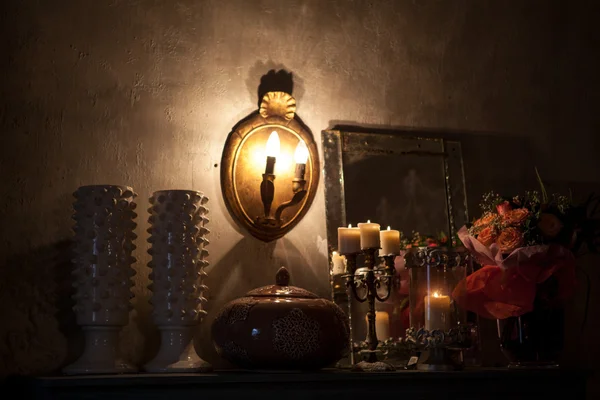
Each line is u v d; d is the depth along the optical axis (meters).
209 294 2.25
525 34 2.91
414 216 2.55
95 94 2.19
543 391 2.18
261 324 1.96
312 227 2.41
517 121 2.84
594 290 2.86
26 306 2.04
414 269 2.26
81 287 1.98
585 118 2.96
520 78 2.87
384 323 2.36
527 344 2.30
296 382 1.91
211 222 2.28
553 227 2.26
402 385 2.01
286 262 2.37
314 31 2.52
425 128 2.67
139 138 2.23
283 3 2.48
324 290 2.40
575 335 2.80
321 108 2.49
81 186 2.05
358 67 2.58
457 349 2.19
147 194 2.22
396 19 2.67
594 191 2.93
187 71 2.31
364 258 2.40
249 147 2.35
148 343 2.16
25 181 2.08
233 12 2.40
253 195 2.34
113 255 1.99
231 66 2.37
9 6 2.12
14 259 2.04
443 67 2.73
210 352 2.23
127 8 2.26
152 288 2.06
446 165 2.64
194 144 2.29
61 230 2.10
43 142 2.11
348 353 2.22
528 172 2.82
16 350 2.01
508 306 2.27
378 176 2.52
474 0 2.84
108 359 1.97
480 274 2.31
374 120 2.58
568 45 2.98
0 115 2.08
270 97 2.38
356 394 1.96
